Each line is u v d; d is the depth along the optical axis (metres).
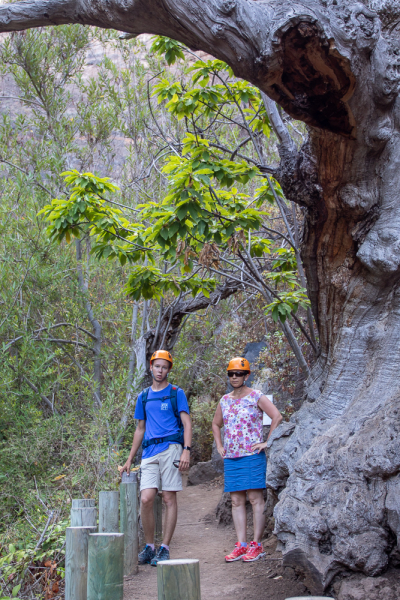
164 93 5.42
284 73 2.75
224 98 5.61
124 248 6.11
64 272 8.84
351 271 3.77
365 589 2.80
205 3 2.65
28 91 9.97
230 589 3.58
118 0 2.77
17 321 8.01
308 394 4.34
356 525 3.01
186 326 11.76
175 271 8.77
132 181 9.49
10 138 9.64
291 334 5.37
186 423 4.60
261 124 5.83
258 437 4.50
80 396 8.24
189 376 12.33
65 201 5.50
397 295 3.64
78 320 8.73
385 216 3.48
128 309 9.37
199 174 4.38
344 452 3.33
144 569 4.44
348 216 3.58
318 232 3.84
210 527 6.20
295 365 7.28
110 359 9.16
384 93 2.94
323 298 4.03
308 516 3.20
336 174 3.44
